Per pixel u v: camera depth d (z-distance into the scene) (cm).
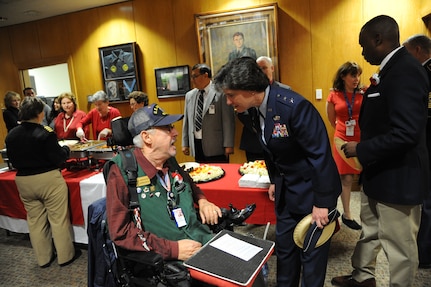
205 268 108
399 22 345
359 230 272
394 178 143
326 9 365
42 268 248
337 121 285
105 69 457
